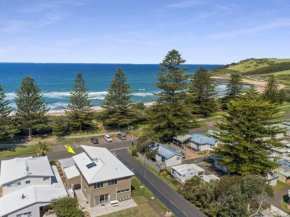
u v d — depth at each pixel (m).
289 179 40.84
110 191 32.19
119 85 67.06
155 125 56.12
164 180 39.62
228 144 41.25
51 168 36.69
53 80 196.88
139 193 35.19
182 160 47.88
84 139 59.38
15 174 31.30
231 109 40.16
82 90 63.62
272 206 31.88
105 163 33.94
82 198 33.38
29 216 27.88
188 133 60.22
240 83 90.69
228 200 26.38
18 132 54.81
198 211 30.81
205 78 80.31
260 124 37.22
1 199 29.00
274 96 91.62
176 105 58.00
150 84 186.50
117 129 68.25
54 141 57.09
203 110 81.25
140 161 47.31
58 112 90.81
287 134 64.62
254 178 27.58
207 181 35.19
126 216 29.59
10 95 119.88
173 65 58.78
